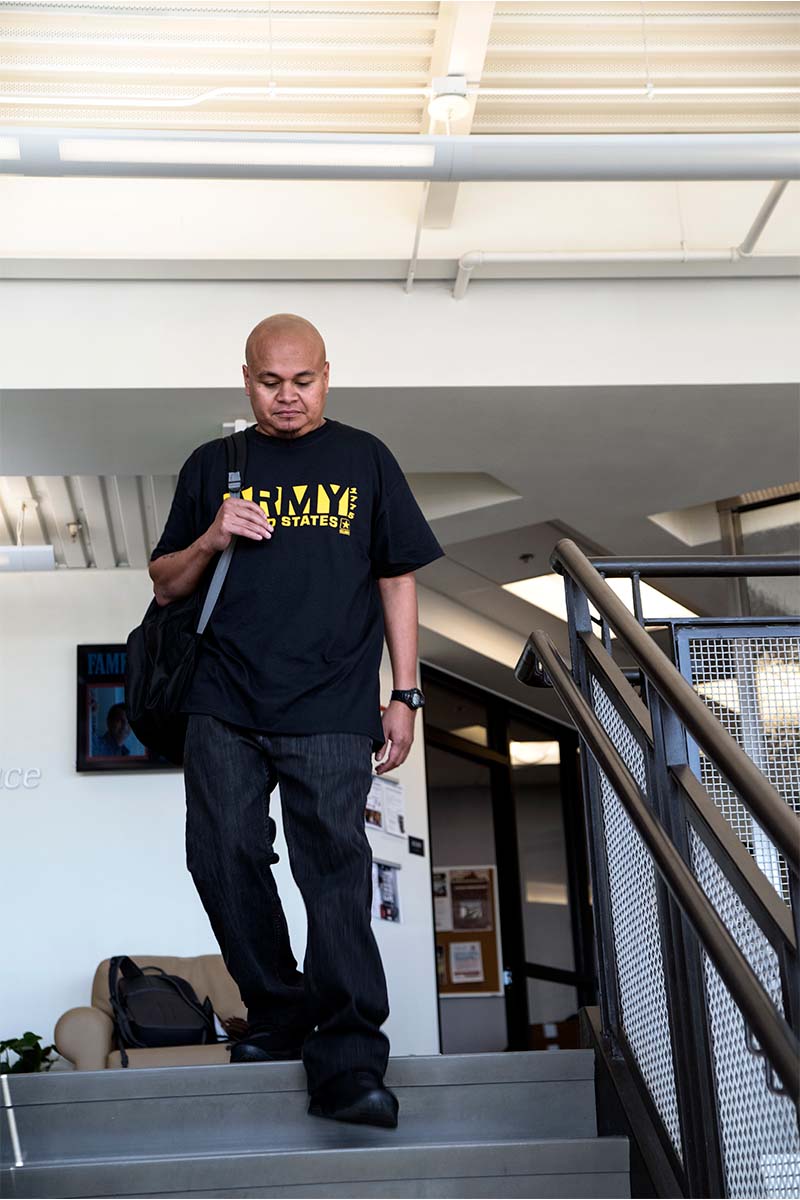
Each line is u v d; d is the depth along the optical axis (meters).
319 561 2.59
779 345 5.50
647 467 6.32
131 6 4.33
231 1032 6.34
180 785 7.55
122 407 5.40
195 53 4.59
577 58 4.72
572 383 5.39
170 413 5.48
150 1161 2.16
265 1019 2.55
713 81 4.88
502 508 6.85
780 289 5.57
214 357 5.28
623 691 2.39
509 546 7.92
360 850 2.47
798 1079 1.32
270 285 5.38
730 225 5.41
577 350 5.43
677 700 1.86
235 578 2.58
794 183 5.43
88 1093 2.39
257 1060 2.52
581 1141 2.23
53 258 5.11
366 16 4.40
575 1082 2.50
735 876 1.74
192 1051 6.15
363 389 5.33
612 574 3.07
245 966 2.53
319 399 2.68
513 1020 10.04
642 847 2.33
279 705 2.50
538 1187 2.21
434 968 8.15
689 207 5.43
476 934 10.19
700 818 1.91
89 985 7.24
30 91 4.77
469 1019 10.05
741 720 3.11
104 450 5.87
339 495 2.64
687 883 1.73
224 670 2.55
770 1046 1.39
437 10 4.36
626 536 7.32
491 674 9.75
